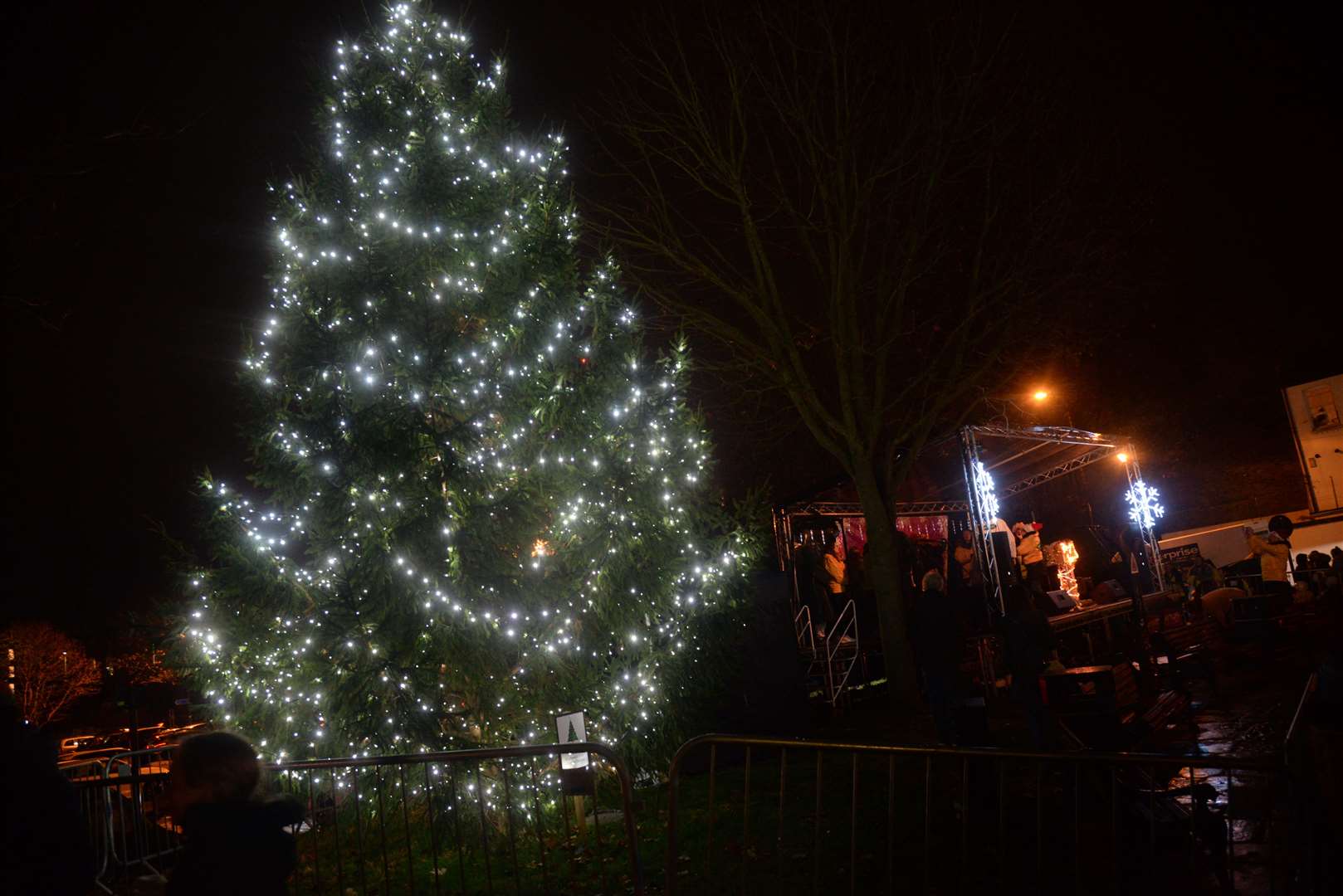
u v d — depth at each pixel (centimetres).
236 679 991
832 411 1853
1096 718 835
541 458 1014
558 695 990
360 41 1090
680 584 1078
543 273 1045
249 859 328
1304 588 2045
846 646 1634
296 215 1025
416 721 905
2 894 310
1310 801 475
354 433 940
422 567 922
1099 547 2186
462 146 1054
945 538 2131
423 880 803
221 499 1002
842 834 805
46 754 331
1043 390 2103
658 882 729
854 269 1659
